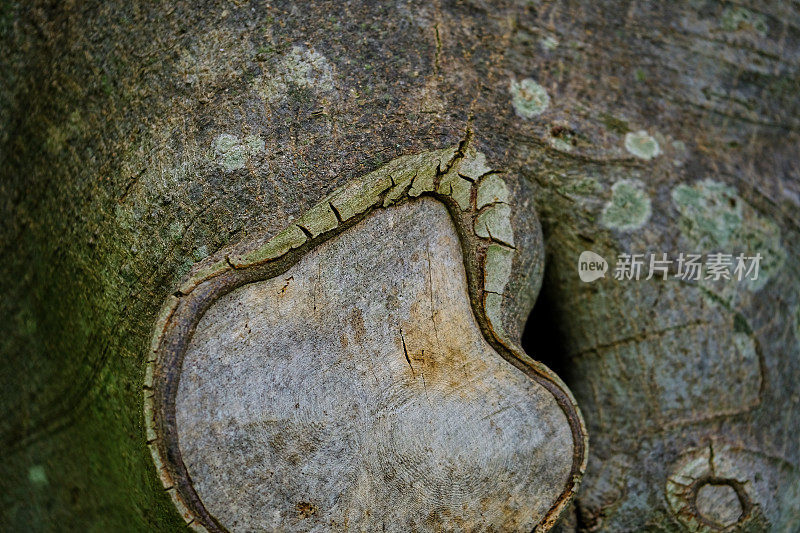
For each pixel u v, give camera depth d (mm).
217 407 889
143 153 919
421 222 912
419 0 945
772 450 956
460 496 906
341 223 902
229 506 890
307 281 900
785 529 958
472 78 939
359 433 897
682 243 954
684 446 950
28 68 952
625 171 952
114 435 921
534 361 918
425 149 919
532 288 938
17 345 963
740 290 957
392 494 901
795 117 986
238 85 921
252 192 908
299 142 914
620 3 974
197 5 932
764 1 994
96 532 948
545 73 952
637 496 952
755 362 956
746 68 981
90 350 928
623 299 954
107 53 935
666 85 969
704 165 964
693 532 947
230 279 894
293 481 893
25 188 952
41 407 961
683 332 952
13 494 978
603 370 959
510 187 931
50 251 941
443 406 906
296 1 934
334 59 926
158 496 892
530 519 916
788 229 970
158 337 889
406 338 907
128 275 914
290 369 895
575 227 952
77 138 935
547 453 915
